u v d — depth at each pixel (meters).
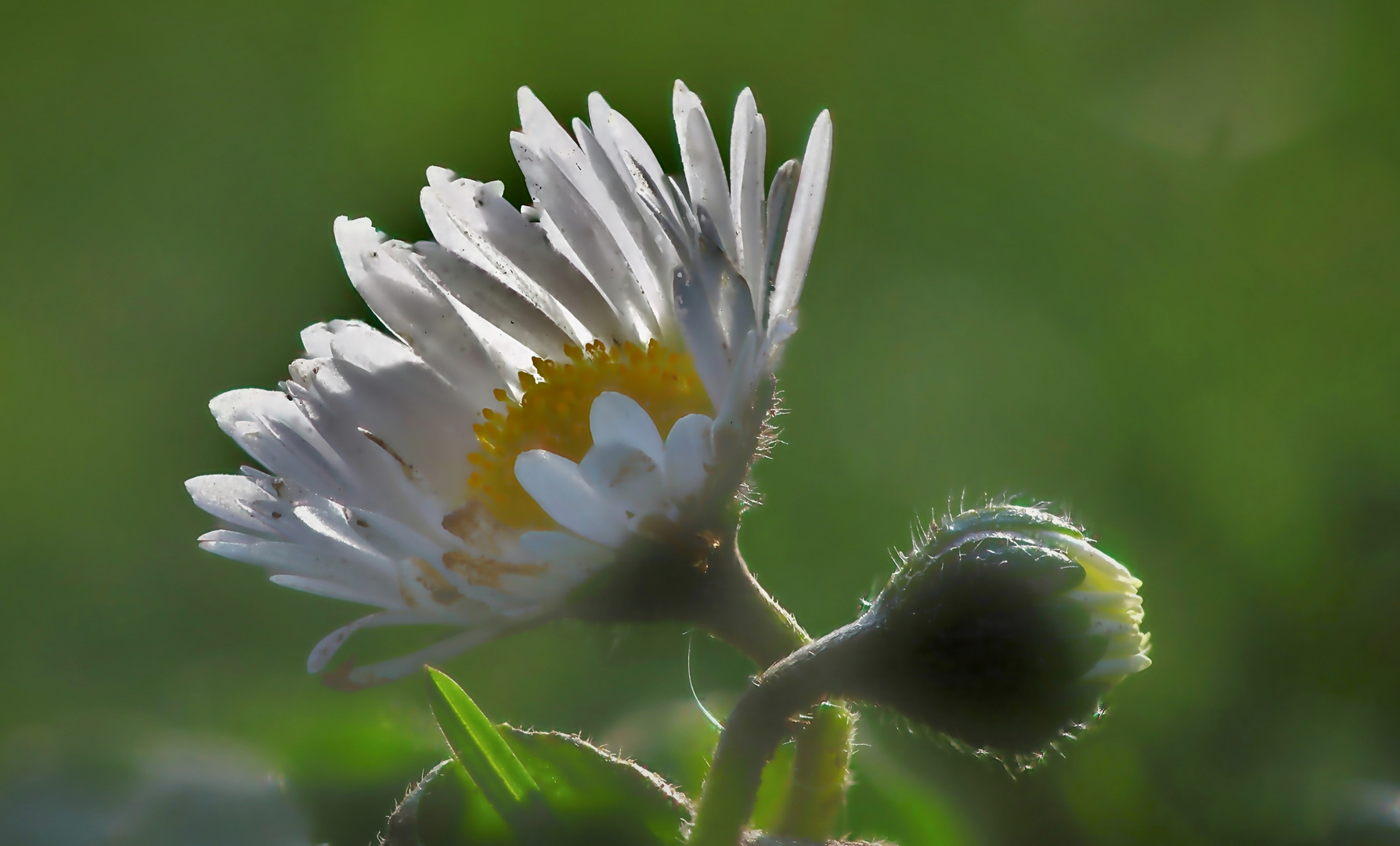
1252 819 0.19
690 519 0.18
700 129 0.18
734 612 0.18
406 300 0.18
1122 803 0.19
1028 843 0.19
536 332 0.18
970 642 0.18
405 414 0.18
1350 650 0.20
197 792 0.18
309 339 0.19
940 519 0.18
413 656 0.18
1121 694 0.20
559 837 0.18
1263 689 0.20
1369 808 0.19
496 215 0.18
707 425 0.18
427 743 0.19
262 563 0.18
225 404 0.18
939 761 0.19
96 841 0.18
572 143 0.18
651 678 0.20
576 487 0.18
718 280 0.18
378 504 0.18
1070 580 0.18
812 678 0.18
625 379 0.18
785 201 0.18
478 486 0.18
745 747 0.18
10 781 0.18
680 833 0.18
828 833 0.18
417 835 0.18
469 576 0.18
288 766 0.19
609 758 0.18
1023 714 0.18
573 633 0.18
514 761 0.18
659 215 0.18
